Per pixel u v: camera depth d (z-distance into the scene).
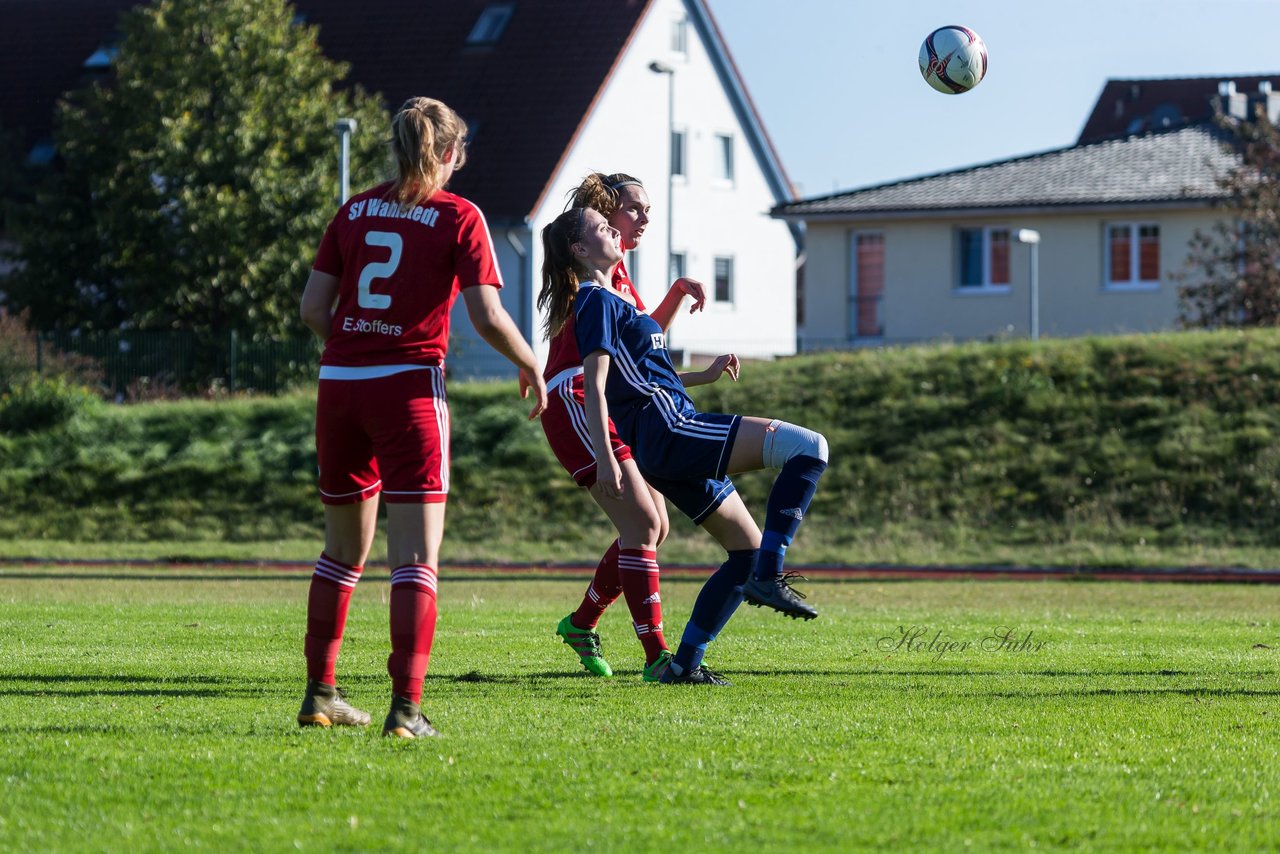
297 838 10.69
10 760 13.30
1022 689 19.12
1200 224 103.06
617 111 120.44
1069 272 106.62
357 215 15.03
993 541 60.88
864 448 70.25
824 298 113.88
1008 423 70.12
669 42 127.06
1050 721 15.92
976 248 110.00
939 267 110.19
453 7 127.06
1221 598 42.59
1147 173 108.00
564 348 20.92
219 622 29.73
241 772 12.80
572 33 121.44
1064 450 67.19
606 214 20.86
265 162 97.62
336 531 15.61
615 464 18.67
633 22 121.06
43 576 51.59
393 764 13.17
